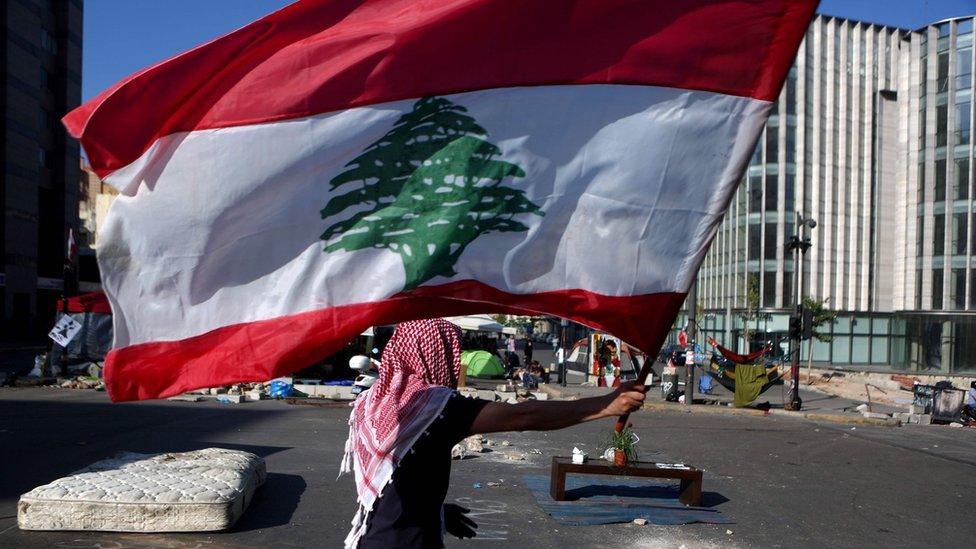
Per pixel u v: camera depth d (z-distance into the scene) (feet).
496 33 9.47
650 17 9.53
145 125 8.95
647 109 9.55
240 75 9.12
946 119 181.57
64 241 197.98
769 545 26.11
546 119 9.55
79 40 203.41
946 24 181.88
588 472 30.66
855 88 200.85
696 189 9.55
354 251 9.31
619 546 25.11
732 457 45.68
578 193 9.56
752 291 175.83
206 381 9.09
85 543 22.34
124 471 26.43
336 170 9.29
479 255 9.46
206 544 22.93
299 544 23.40
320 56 9.22
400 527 8.83
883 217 201.67
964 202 177.88
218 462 28.60
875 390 114.32
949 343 172.35
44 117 191.72
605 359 94.63
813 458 46.85
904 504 34.19
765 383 75.41
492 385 88.74
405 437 8.78
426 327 9.39
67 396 63.62
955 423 74.08
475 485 33.19
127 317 9.11
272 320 9.23
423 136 9.42
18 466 33.99
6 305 170.09
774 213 194.90
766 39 9.47
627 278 9.53
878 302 199.41
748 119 9.51
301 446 42.09
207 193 9.09
